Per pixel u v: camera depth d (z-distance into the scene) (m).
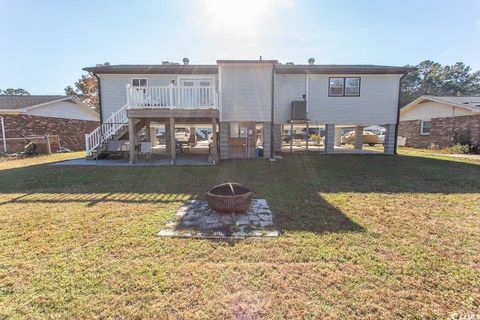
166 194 5.59
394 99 13.23
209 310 2.02
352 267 2.62
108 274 2.50
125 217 4.12
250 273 2.52
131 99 9.97
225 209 4.09
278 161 10.90
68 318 1.94
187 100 10.09
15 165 9.83
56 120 16.84
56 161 10.95
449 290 2.26
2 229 3.61
